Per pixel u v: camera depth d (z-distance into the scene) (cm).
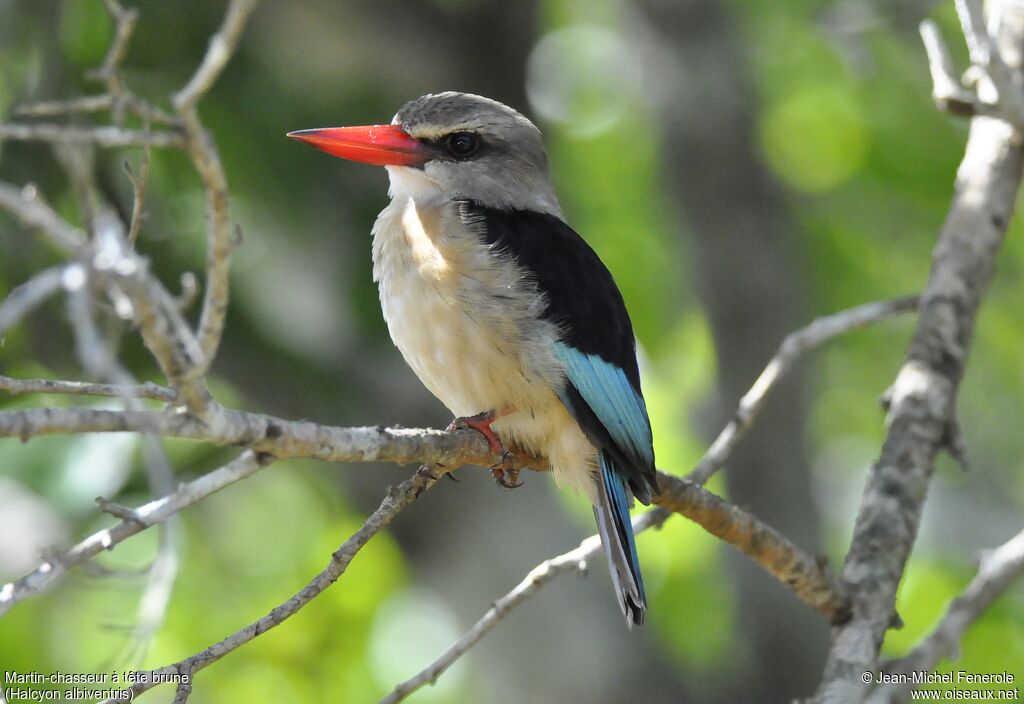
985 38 747
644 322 1472
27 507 1077
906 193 1460
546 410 738
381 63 1158
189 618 1254
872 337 1476
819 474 1556
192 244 1055
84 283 369
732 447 730
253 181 1078
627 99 1559
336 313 1134
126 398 418
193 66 1042
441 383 751
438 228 736
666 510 717
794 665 1259
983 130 864
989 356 1508
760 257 1284
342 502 1260
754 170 1304
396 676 1296
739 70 1317
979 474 1488
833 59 1499
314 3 1110
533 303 723
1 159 989
